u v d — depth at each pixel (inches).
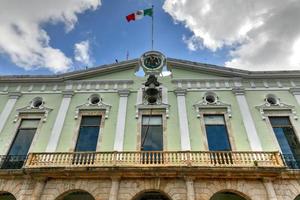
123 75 725.9
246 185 471.2
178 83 690.8
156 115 625.6
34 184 490.9
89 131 607.2
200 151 503.8
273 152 500.4
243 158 499.5
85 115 633.0
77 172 481.7
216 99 649.6
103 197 470.0
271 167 466.6
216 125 605.0
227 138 578.9
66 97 671.8
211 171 469.7
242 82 687.1
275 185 474.6
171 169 473.1
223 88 675.4
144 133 594.6
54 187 482.0
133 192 472.1
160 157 507.5
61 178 490.0
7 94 693.3
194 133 582.6
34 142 580.7
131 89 684.1
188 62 725.9
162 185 477.7
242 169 467.2
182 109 625.3
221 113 621.0
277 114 612.4
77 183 486.0
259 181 476.1
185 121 600.4
